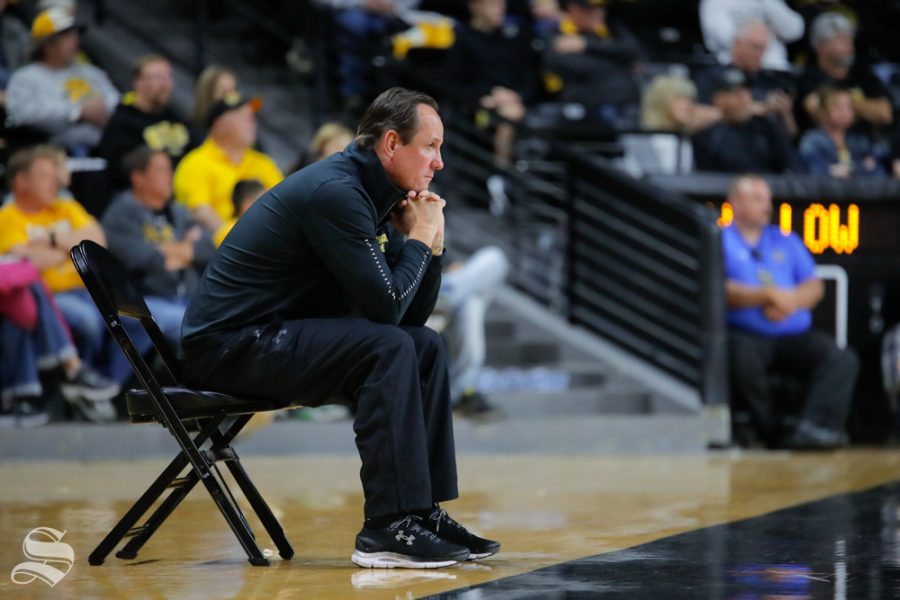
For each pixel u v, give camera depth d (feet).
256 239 42.27
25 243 76.95
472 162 103.04
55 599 37.06
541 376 90.07
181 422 42.04
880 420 94.27
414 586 38.45
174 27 112.57
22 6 100.68
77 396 76.69
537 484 66.90
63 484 65.77
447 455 42.57
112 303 41.22
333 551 45.55
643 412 89.30
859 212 94.38
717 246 86.89
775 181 93.30
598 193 92.17
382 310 41.39
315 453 79.97
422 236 43.01
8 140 88.12
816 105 105.19
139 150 79.36
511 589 37.88
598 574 40.45
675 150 106.22
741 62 110.83
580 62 106.83
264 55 113.91
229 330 42.32
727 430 85.97
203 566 42.55
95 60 102.78
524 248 98.37
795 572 40.75
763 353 89.51
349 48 107.04
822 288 93.81
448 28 115.65
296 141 104.53
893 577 39.86
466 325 81.82
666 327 91.30
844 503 59.11
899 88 125.08
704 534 49.32
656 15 133.80
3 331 75.25
